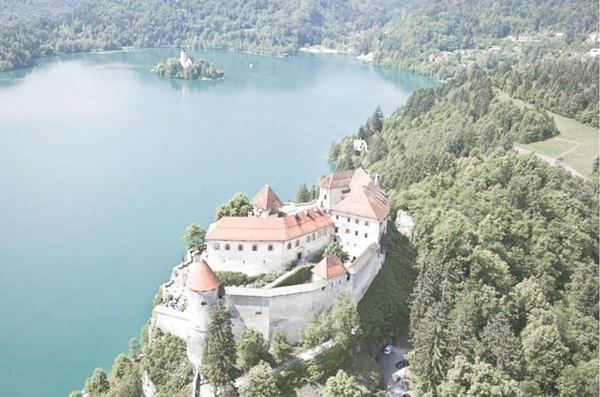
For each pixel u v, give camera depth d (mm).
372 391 100750
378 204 128375
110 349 133375
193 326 101625
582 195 171125
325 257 108562
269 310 101688
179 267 121188
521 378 103938
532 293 125438
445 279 118125
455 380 94562
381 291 120938
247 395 91438
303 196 189500
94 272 164125
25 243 179250
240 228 114062
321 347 103688
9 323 141875
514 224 150625
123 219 197125
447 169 180750
